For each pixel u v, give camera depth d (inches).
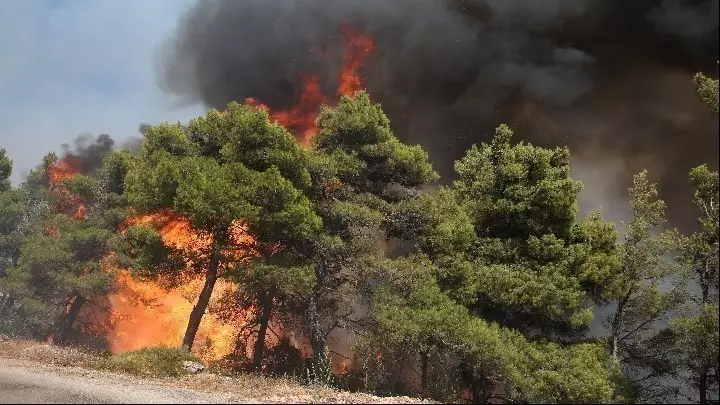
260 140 898.7
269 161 894.4
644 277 799.1
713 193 729.0
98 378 715.4
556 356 745.0
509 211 868.0
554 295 775.7
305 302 995.3
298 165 898.7
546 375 716.0
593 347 748.0
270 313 1072.2
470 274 855.7
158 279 925.2
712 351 666.2
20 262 1375.5
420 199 949.2
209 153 1004.6
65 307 1381.6
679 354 781.9
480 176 941.2
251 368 1002.1
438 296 835.4
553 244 818.8
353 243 939.3
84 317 1499.8
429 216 932.6
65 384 646.5
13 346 1091.3
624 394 714.8
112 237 1183.6
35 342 1264.8
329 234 945.5
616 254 818.8
